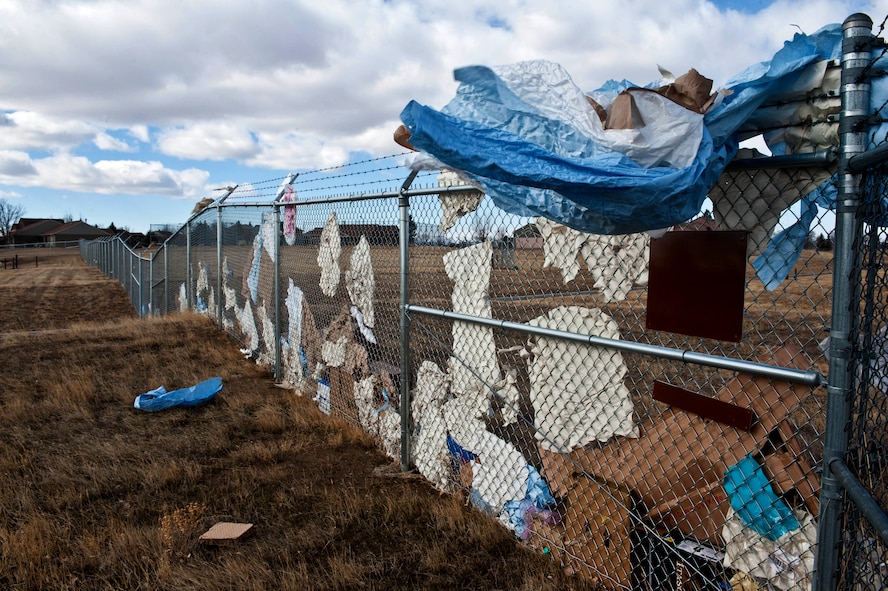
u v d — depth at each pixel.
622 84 2.77
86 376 7.19
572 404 3.15
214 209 10.38
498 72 2.40
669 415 2.74
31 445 5.02
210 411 6.03
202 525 3.68
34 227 115.81
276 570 3.20
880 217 1.84
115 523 3.67
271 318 7.63
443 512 3.73
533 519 3.42
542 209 2.37
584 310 3.02
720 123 2.12
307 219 6.43
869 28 1.86
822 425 3.14
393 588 3.08
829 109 2.01
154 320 11.71
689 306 2.48
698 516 2.65
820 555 1.96
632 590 2.85
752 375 2.35
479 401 3.80
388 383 4.82
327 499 4.03
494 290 3.57
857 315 1.89
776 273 2.27
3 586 3.03
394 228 4.70
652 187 1.91
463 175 2.59
